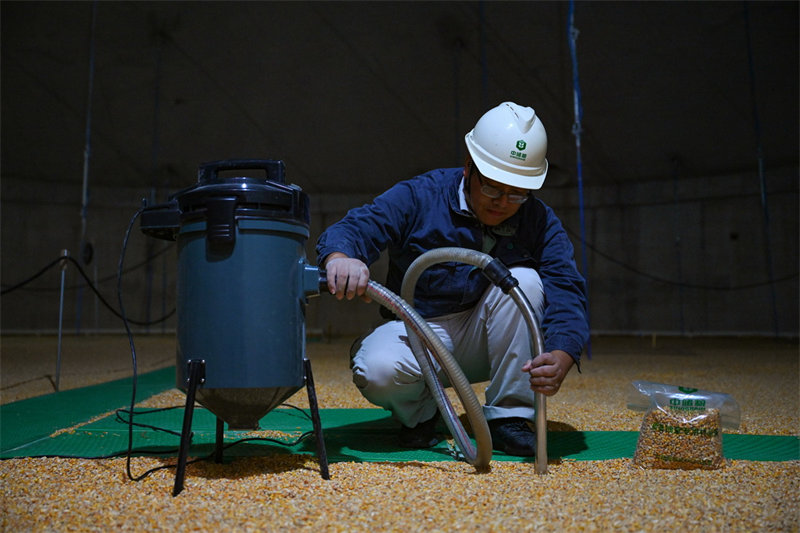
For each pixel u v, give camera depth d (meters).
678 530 1.28
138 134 12.98
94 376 5.45
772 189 12.90
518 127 1.97
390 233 2.13
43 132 12.77
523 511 1.40
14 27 10.55
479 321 2.25
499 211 2.03
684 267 13.62
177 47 11.16
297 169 13.93
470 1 10.16
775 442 2.41
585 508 1.42
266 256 1.65
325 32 10.90
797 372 5.71
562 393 4.12
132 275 14.57
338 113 12.47
